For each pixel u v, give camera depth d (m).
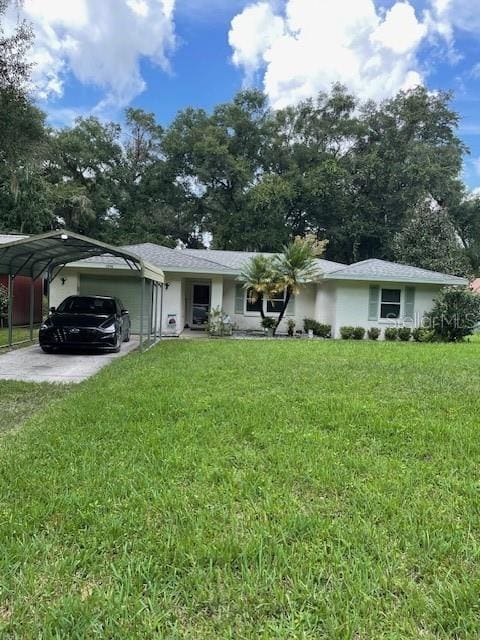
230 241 33.97
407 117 34.03
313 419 5.43
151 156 37.34
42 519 3.00
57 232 10.04
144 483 3.56
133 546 2.71
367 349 12.71
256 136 35.94
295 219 35.53
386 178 33.34
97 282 17.19
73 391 7.18
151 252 18.14
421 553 2.64
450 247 29.38
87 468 3.87
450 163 34.66
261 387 7.18
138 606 2.20
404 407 6.05
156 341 14.48
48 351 12.20
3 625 2.08
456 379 8.16
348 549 2.68
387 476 3.78
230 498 3.34
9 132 14.27
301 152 35.56
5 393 7.11
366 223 33.41
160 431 4.86
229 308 19.69
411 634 2.04
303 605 2.21
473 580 2.39
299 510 3.16
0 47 12.30
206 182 35.12
